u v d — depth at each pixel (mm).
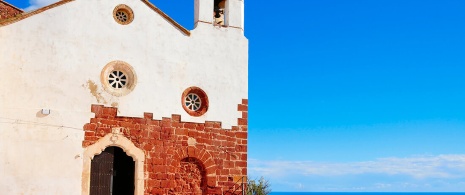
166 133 21250
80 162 19750
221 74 22797
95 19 20844
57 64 19922
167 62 21812
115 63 20875
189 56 22297
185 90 21938
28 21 19797
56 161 19406
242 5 24078
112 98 20609
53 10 20203
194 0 23453
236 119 22703
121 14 21547
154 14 21969
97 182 20172
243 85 23172
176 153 21297
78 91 20094
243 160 22500
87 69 20375
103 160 20406
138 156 20594
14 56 19391
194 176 21641
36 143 19234
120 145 20422
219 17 24625
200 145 21797
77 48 20344
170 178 21047
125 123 20641
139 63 21312
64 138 19625
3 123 18875
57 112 19656
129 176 20703
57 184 19297
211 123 22156
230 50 23250
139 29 21578
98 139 20125
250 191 26516
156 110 21234
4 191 18562
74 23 20438
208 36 22875
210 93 22406
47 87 19656
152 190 20656
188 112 21844
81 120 19969
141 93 21109
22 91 19312
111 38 21000
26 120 19203
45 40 19891
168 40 22016
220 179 21906
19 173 18875
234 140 22484
